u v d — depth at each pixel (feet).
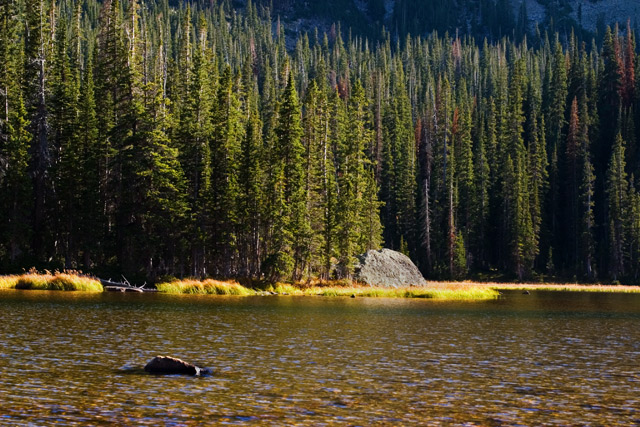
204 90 250.37
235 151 233.14
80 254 229.66
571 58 524.52
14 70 243.60
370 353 73.77
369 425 43.16
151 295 163.02
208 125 237.66
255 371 61.26
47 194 220.43
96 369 60.18
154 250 210.59
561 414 46.80
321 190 246.88
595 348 81.05
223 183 226.17
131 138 213.46
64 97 237.45
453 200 362.74
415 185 366.43
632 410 48.14
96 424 42.11
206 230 222.89
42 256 219.20
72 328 88.38
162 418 43.83
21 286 166.20
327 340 84.23
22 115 218.18
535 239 350.64
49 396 49.39
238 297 171.01
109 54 252.83
